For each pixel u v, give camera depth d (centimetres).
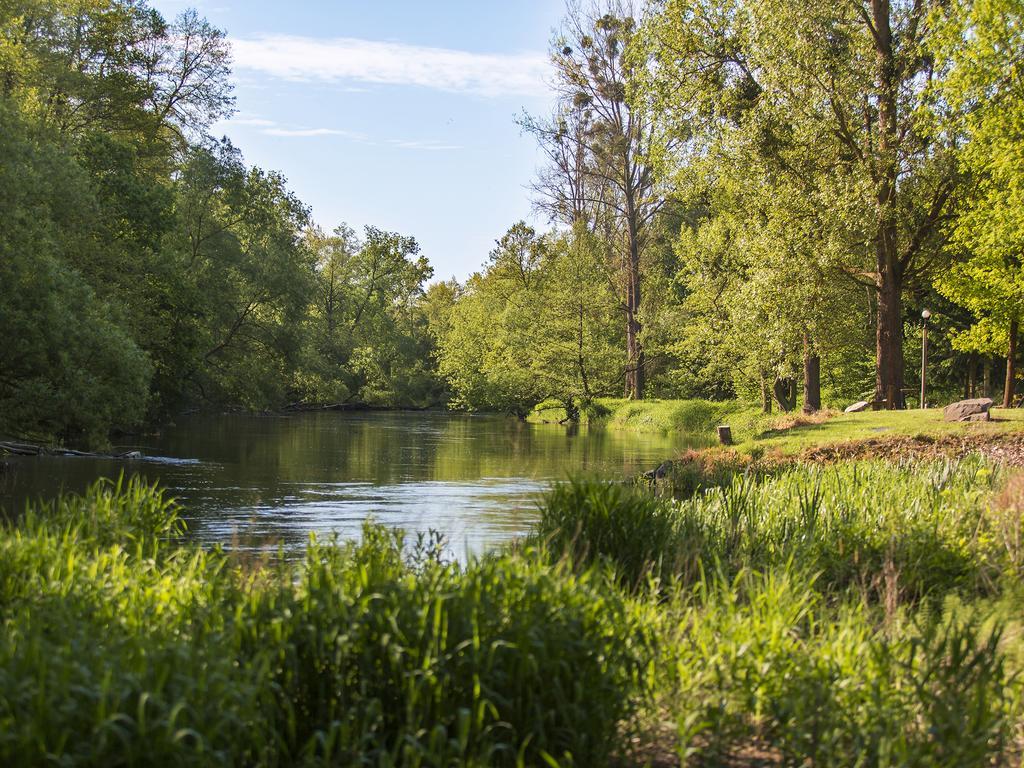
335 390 7700
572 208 6256
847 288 3488
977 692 519
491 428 5128
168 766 383
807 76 3133
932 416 2858
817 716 523
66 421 2694
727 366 4947
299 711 475
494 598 520
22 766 363
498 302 7156
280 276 5059
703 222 5034
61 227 3164
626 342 6731
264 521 1639
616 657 534
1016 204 2623
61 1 3581
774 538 1069
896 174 3169
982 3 2555
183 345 4041
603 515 967
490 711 471
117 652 453
